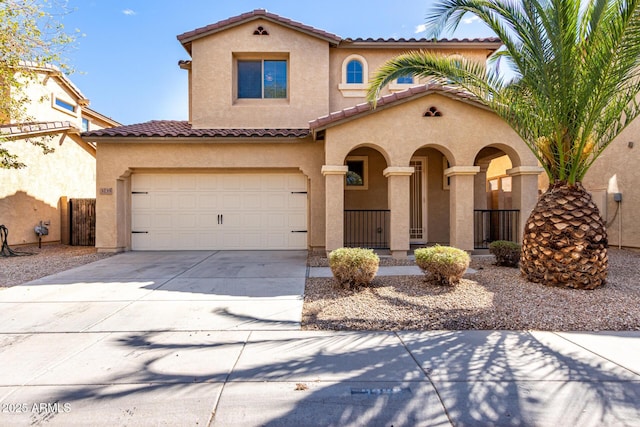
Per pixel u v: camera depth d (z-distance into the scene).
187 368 4.25
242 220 13.59
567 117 7.38
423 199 14.58
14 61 10.38
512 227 12.31
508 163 19.27
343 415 3.37
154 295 7.34
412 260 10.98
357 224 14.39
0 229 12.80
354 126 11.28
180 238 13.53
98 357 4.54
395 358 4.51
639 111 7.55
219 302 6.87
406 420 3.30
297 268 10.02
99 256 12.16
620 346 4.80
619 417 3.31
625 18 6.25
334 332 5.41
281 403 3.55
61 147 16.47
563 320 5.73
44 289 7.82
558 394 3.67
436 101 11.34
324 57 14.76
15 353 4.66
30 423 3.25
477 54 15.21
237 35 14.59
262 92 14.95
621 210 14.04
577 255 7.39
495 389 3.78
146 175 13.45
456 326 5.60
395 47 14.98
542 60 7.05
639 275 8.75
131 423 3.26
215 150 13.02
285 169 13.55
